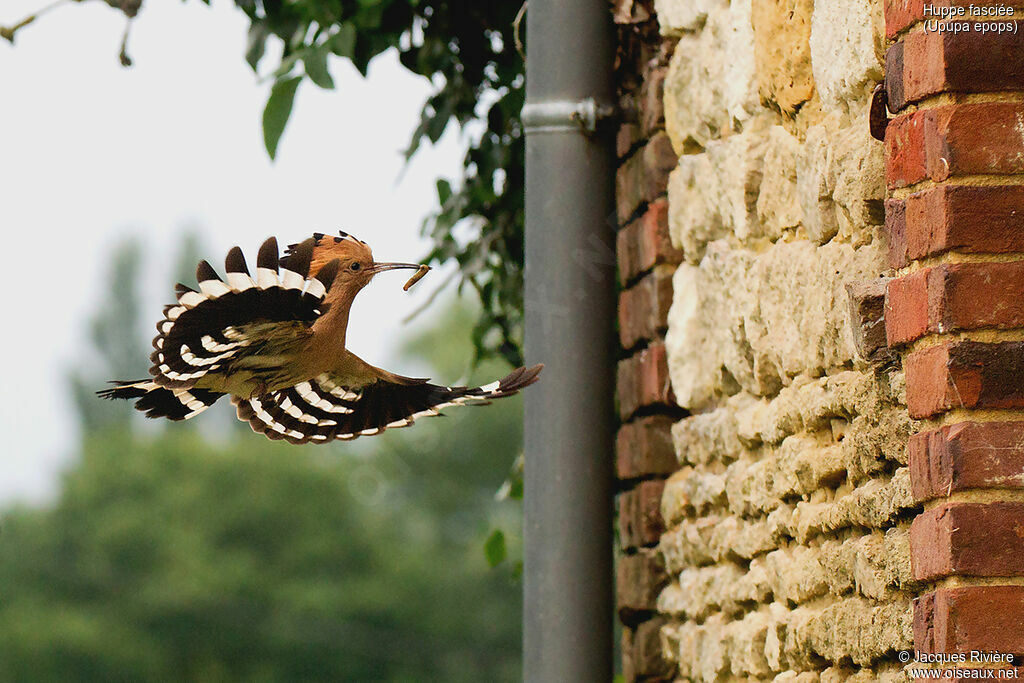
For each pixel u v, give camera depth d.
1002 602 6.43
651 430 10.70
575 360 10.33
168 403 7.39
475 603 79.44
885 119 7.36
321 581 79.31
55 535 79.38
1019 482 6.49
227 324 6.91
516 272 14.59
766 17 8.65
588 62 10.52
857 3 7.53
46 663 74.69
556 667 10.13
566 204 10.44
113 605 77.19
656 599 10.80
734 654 9.23
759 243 9.00
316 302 6.92
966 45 6.72
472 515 84.81
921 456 6.79
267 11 13.41
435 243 14.23
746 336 9.02
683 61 10.06
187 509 80.06
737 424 9.25
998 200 6.68
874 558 7.32
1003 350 6.61
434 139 13.69
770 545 8.74
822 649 7.91
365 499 85.75
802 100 8.31
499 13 13.37
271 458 82.25
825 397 7.88
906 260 7.02
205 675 75.06
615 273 10.53
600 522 10.27
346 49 12.12
